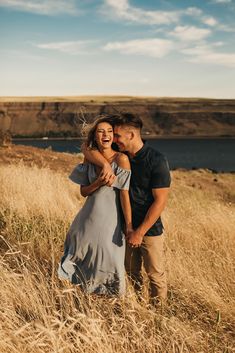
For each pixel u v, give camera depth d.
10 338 2.71
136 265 4.08
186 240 6.05
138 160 3.61
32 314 3.37
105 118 3.61
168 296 4.24
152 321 3.36
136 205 3.71
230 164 70.38
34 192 7.76
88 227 3.63
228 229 6.37
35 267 4.33
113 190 3.64
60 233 5.80
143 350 3.06
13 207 6.66
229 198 17.09
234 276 4.72
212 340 3.44
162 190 3.59
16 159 15.27
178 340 3.28
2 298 3.37
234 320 3.94
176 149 124.19
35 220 6.18
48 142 180.12
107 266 3.63
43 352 2.71
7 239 5.48
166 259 4.91
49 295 3.68
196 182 19.34
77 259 3.71
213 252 5.26
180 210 8.95
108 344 2.94
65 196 7.88
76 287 3.70
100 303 3.59
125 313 3.45
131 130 3.58
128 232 3.58
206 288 4.28
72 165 16.36
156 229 3.79
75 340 2.86
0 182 8.77
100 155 3.58
